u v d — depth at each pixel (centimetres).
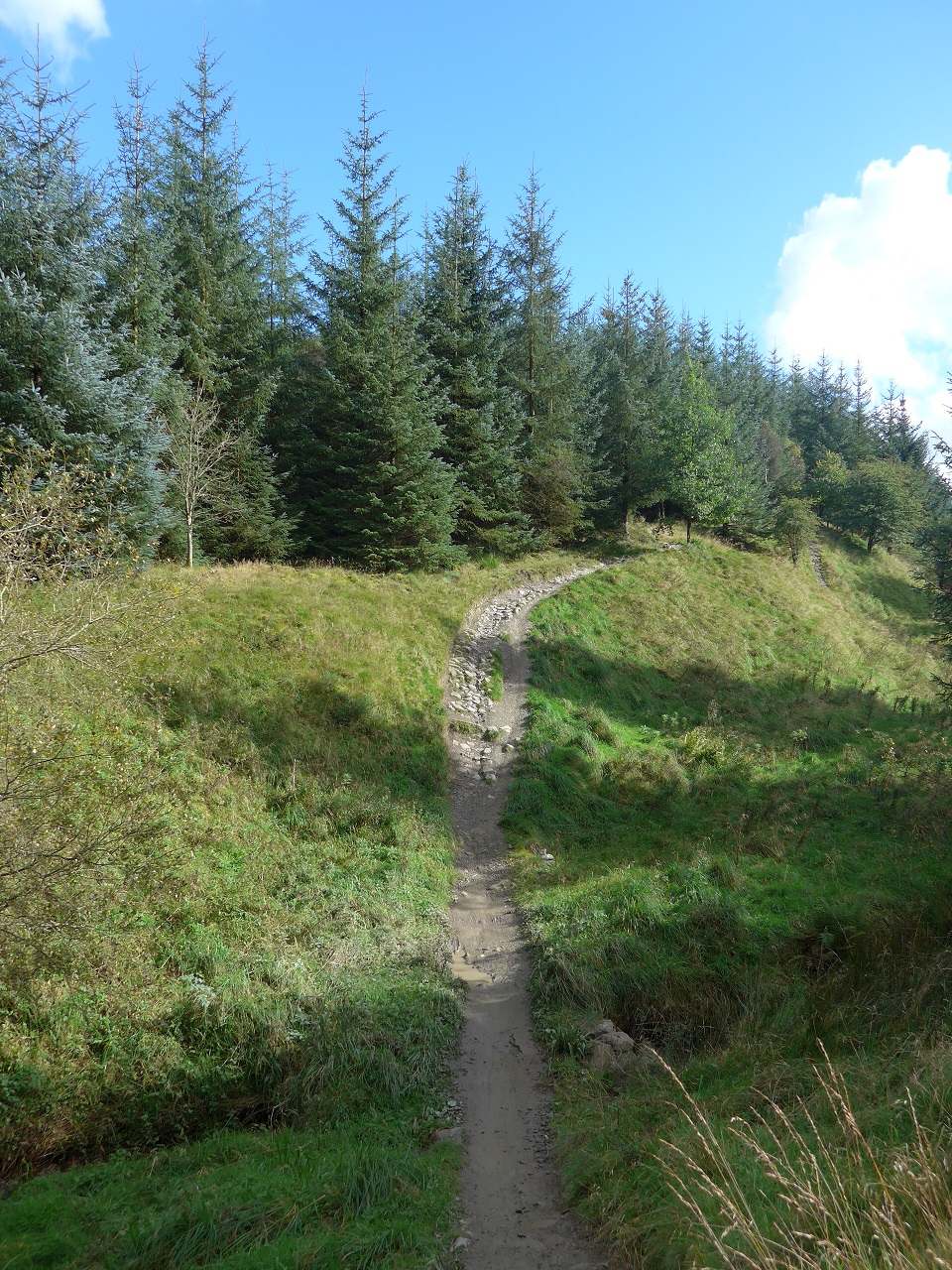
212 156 2734
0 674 766
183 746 1358
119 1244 561
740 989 980
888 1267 360
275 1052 842
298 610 1977
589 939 1074
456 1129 740
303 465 2820
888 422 7350
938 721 2292
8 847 711
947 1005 823
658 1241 491
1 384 1839
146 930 945
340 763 1493
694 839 1488
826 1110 598
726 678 2533
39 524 828
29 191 1975
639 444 3834
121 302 2139
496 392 3191
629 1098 765
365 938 1055
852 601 3784
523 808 1570
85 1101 773
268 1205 588
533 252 3438
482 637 2369
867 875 1306
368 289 2719
